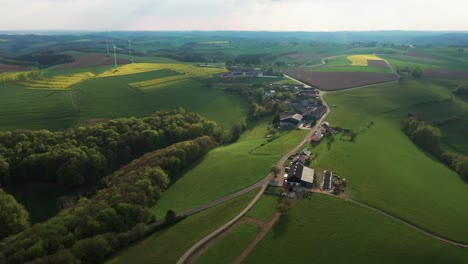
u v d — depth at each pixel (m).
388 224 90.19
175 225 95.06
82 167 135.62
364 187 107.81
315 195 102.50
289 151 136.38
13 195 128.88
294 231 87.25
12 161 134.88
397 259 78.38
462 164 137.88
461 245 84.50
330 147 139.75
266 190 107.69
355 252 80.12
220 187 114.38
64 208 119.62
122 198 104.69
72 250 81.75
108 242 85.44
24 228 105.38
